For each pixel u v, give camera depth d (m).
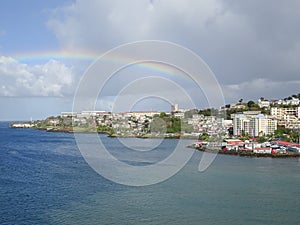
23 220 39.59
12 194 51.06
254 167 79.31
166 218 39.81
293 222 39.06
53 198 48.59
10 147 124.38
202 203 45.94
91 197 48.81
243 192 52.22
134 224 37.91
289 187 56.06
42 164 80.50
